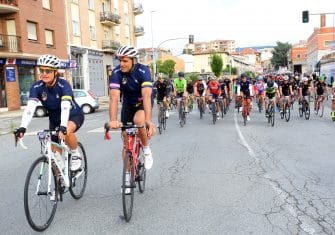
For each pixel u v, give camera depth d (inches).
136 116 192.2
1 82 1074.1
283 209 183.2
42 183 161.8
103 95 1732.3
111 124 175.0
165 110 509.7
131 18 2127.2
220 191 214.7
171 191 216.5
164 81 495.2
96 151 356.5
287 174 253.4
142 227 163.5
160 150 353.7
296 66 4539.9
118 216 177.6
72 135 189.5
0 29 1094.4
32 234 157.9
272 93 535.5
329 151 335.0
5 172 278.7
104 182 240.5
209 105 617.3
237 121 603.8
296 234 154.1
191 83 808.3
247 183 231.0
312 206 187.3
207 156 319.9
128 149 179.0
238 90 552.7
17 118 834.8
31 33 1157.7
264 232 156.0
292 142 387.2
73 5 1453.0
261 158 308.2
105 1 1765.5
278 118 643.5
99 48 1692.9
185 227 162.4
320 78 688.4
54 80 177.5
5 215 182.5
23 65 1129.4
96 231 159.9
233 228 160.4
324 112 751.1
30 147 397.4
